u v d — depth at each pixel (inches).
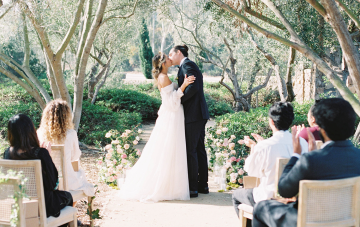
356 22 197.0
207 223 136.8
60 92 275.3
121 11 430.3
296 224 81.0
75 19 241.6
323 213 76.7
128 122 425.7
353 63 168.9
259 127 260.8
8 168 92.7
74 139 130.3
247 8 266.2
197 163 171.5
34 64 703.1
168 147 164.9
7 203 85.3
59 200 103.9
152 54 1258.0
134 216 143.4
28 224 92.1
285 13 276.4
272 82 799.7
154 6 408.2
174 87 169.9
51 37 462.6
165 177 164.6
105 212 147.6
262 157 104.0
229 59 574.9
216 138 233.8
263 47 447.8
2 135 300.5
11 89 530.6
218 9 346.3
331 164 76.3
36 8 229.9
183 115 168.7
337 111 77.0
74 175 126.9
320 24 279.1
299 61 417.4
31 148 97.5
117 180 189.3
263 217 91.3
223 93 833.5
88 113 395.5
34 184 93.9
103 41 481.7
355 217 78.4
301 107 366.0
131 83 970.7
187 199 166.9
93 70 529.0
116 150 211.6
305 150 103.8
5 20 304.2
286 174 83.5
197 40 522.3
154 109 613.6
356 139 221.1
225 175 189.5
